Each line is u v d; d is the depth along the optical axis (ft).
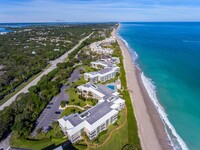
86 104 244.83
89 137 179.93
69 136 174.81
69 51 576.61
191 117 220.02
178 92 282.97
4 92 282.56
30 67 399.65
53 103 249.96
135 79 336.29
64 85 310.86
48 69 404.36
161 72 375.66
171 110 235.40
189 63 430.61
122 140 179.42
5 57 474.90
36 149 167.84
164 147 172.96
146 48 629.51
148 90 291.99
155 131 195.21
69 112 226.38
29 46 630.33
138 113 227.81
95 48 571.28
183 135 190.08
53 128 196.34
